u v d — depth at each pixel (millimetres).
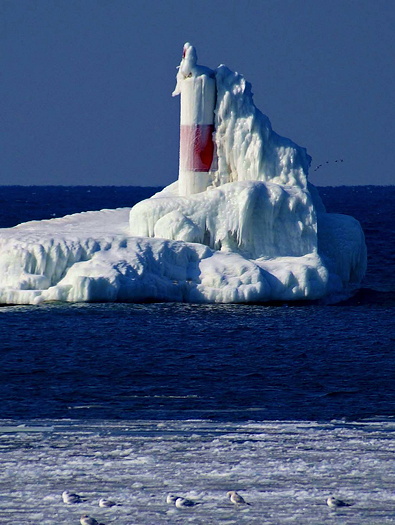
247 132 197375
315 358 137500
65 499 77688
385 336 154000
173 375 126188
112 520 74500
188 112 199875
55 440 93188
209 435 95000
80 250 175500
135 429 97625
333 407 108938
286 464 85688
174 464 85875
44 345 143000
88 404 110062
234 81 199000
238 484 81188
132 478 82562
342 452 88938
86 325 155875
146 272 174375
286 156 197875
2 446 91062
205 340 147875
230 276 177125
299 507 76688
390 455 88062
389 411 106938
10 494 79188
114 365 131625
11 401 111188
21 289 171750
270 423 100250
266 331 155250
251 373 127875
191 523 74000
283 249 188625
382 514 75500
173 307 171125
